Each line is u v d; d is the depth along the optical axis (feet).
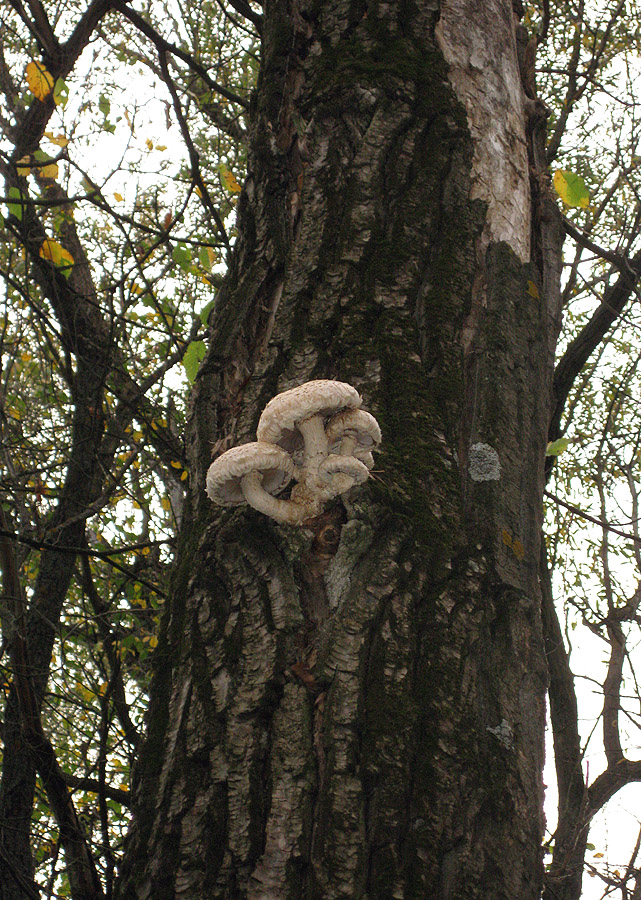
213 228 24.14
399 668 6.33
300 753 6.17
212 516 7.69
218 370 8.64
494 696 6.48
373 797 5.90
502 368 7.97
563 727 17.74
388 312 7.95
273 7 10.50
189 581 7.39
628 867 14.06
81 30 15.28
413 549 6.85
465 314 8.16
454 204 8.58
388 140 8.76
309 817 5.95
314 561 7.07
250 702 6.48
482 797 6.02
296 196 9.09
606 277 23.63
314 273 8.32
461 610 6.68
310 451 7.32
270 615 6.80
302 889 5.73
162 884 6.09
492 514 7.23
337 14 9.71
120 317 19.30
